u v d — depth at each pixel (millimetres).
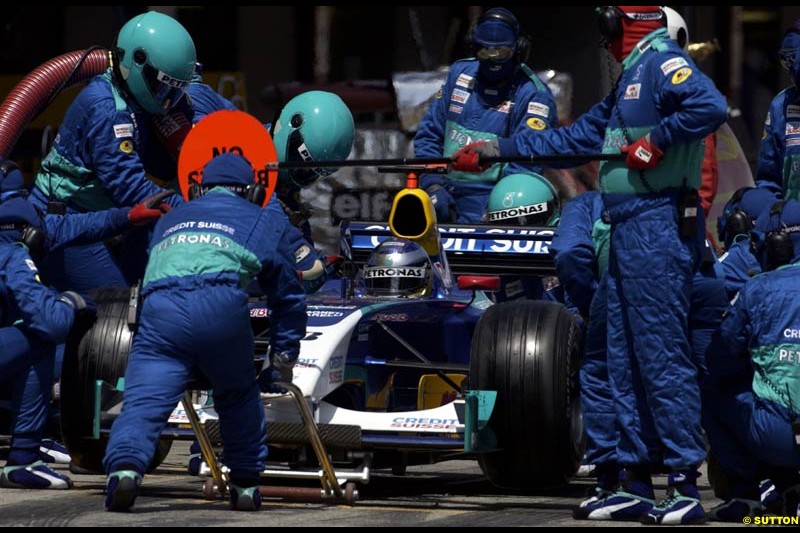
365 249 29391
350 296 27219
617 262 22156
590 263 24719
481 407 23328
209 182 22922
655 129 21406
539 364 23516
